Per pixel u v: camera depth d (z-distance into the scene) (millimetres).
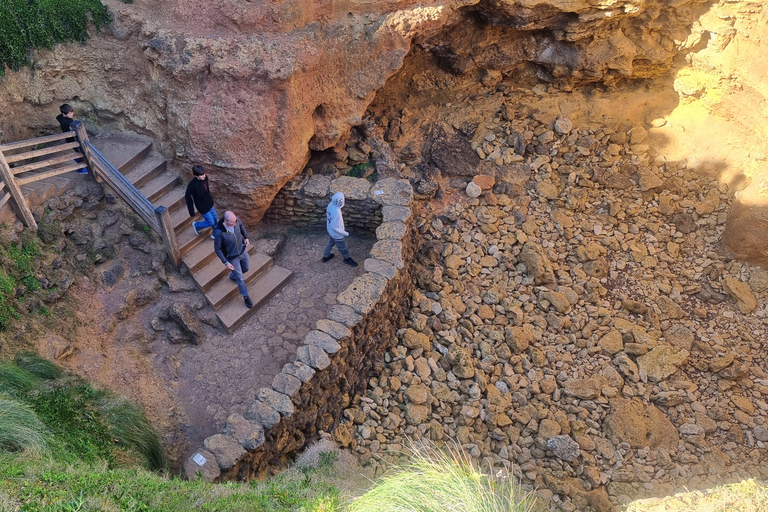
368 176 10906
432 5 9867
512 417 8680
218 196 9844
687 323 10055
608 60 11414
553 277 10258
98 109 9875
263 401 7445
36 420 5832
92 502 4680
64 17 9164
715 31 10648
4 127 8977
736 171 11094
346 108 10234
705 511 6113
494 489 5230
